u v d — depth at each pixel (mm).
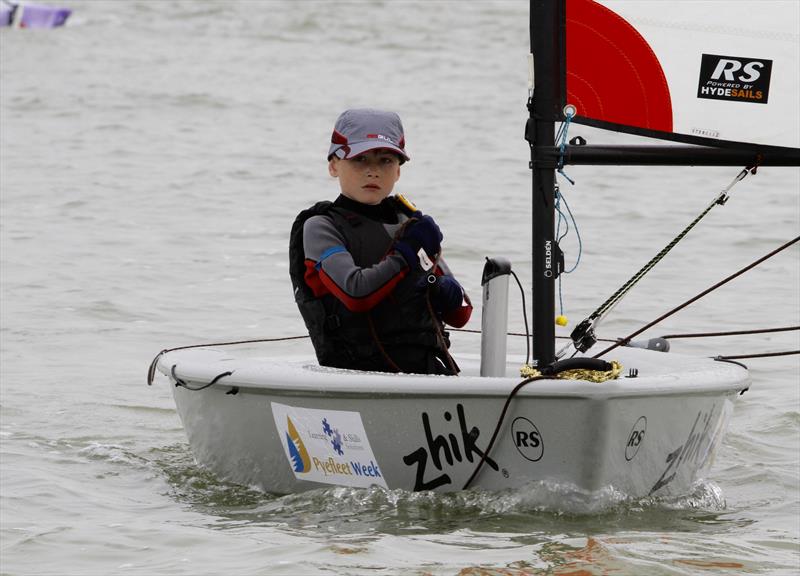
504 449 13523
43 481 16047
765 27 13594
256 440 15422
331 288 14719
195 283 31266
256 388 14820
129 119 63281
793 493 16047
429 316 15219
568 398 12883
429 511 14000
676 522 14219
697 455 15031
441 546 12898
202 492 15742
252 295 30094
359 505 14305
